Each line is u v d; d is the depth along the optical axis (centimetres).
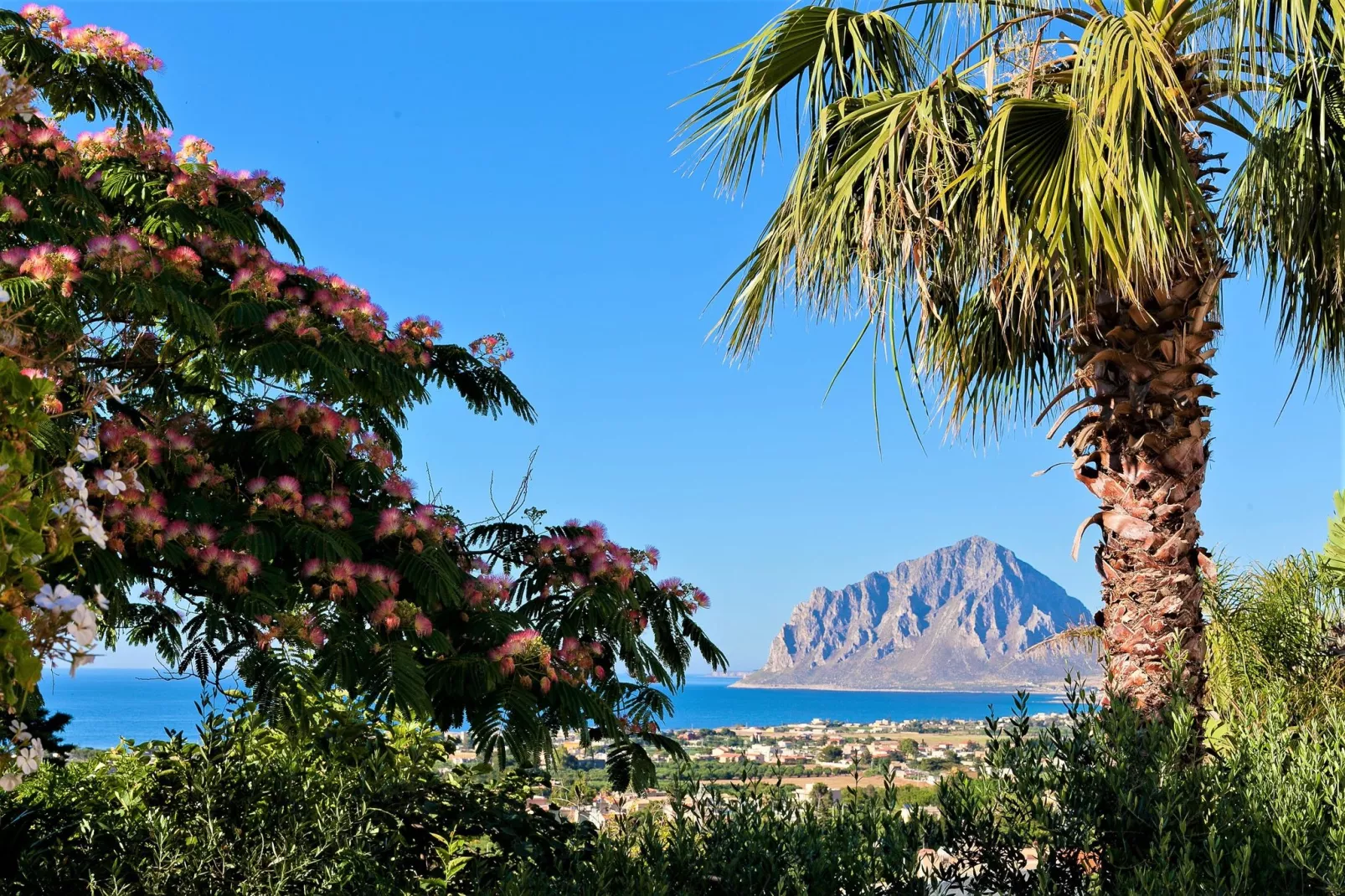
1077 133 412
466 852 365
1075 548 478
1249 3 416
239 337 433
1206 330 463
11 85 259
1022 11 510
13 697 172
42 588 177
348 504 413
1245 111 477
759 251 523
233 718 368
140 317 402
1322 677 595
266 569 368
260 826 310
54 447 303
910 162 439
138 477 355
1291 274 491
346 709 399
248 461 425
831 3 522
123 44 500
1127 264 412
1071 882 277
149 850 304
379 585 373
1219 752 331
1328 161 458
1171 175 409
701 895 262
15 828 322
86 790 365
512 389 557
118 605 327
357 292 503
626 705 429
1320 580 645
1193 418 461
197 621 342
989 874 276
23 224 391
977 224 450
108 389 233
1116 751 290
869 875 257
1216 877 246
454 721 374
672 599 469
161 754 342
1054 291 481
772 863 259
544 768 400
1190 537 461
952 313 575
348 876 302
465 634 400
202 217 477
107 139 502
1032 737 296
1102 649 477
